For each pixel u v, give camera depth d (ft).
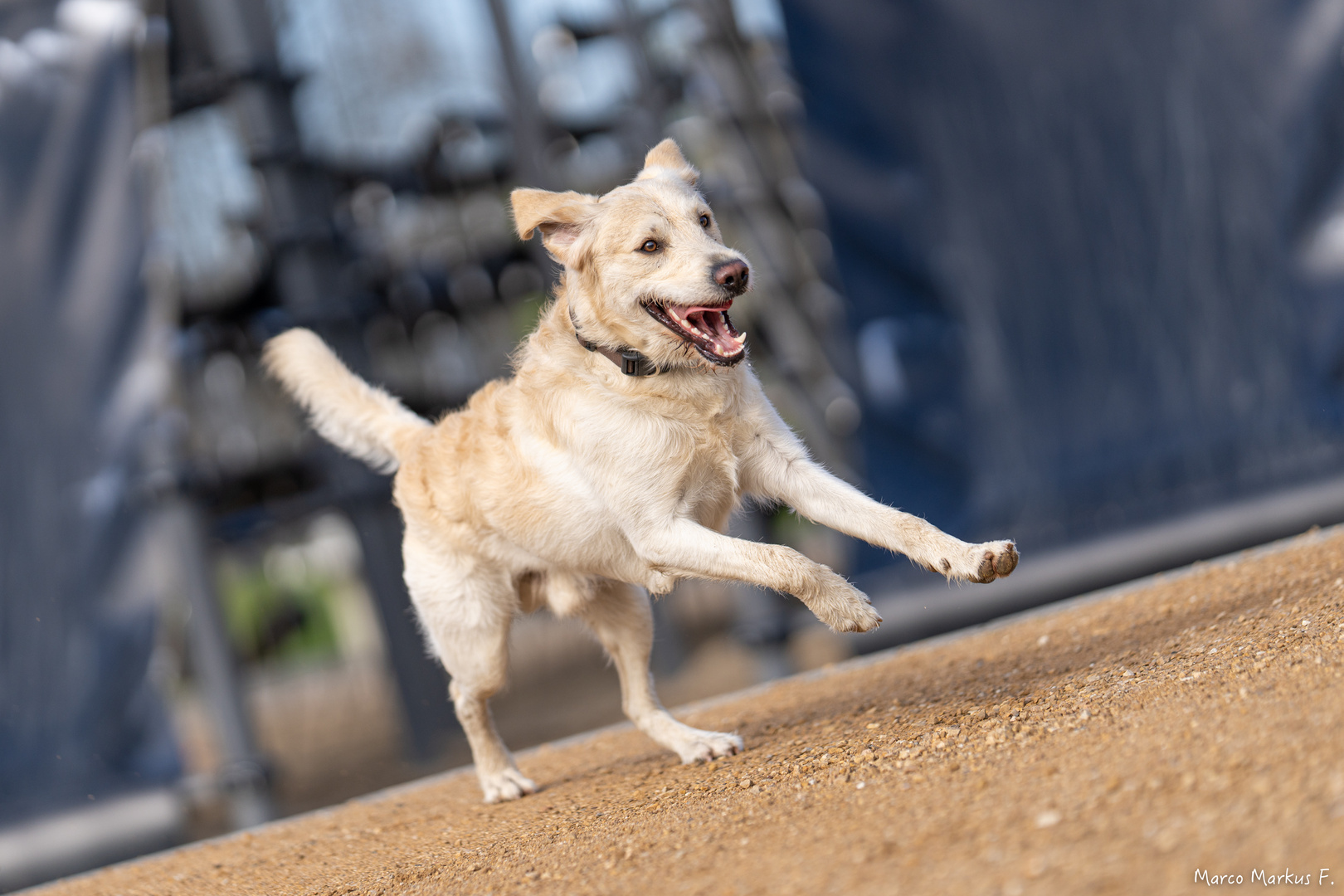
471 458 13.85
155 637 22.07
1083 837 6.63
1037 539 21.97
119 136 23.03
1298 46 21.31
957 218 22.58
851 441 22.67
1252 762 7.06
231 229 34.55
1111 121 22.07
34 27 23.11
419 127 36.45
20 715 21.22
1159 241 21.90
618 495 12.45
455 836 12.82
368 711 39.11
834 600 11.66
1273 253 21.40
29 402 22.20
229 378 35.78
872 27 22.86
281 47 34.09
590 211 12.92
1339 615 10.44
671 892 7.77
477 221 38.04
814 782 10.17
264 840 16.76
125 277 22.88
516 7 31.96
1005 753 9.25
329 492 30.30
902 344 22.67
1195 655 10.84
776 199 27.68
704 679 29.40
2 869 20.38
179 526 24.06
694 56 27.91
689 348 12.20
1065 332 22.22
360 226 36.55
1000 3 22.40
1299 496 20.84
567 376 12.86
